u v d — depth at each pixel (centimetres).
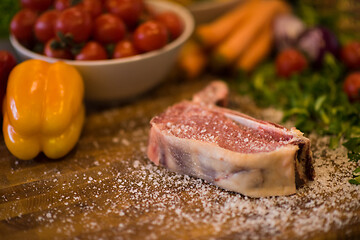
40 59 51
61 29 50
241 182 44
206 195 45
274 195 44
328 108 53
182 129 47
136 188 46
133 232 42
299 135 45
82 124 52
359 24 68
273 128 46
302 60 60
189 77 62
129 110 56
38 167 48
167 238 41
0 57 50
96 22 53
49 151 48
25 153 47
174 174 47
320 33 61
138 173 47
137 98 58
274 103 56
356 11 68
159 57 54
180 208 44
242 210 43
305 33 62
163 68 56
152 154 48
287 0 72
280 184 44
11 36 56
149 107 57
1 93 50
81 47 52
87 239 41
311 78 60
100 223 43
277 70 61
